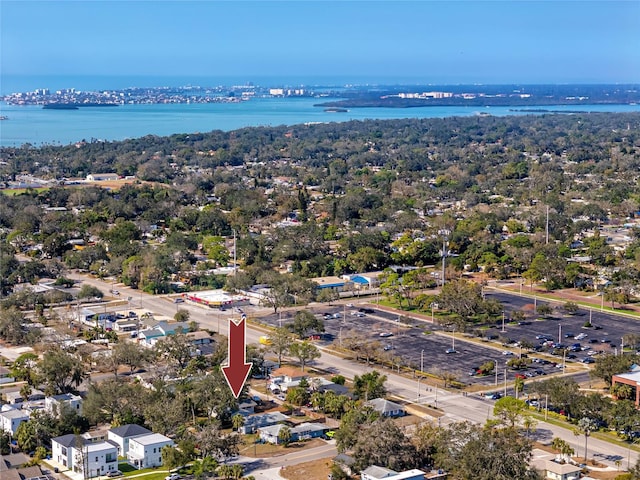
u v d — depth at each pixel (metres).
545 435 181.25
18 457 169.75
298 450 174.12
